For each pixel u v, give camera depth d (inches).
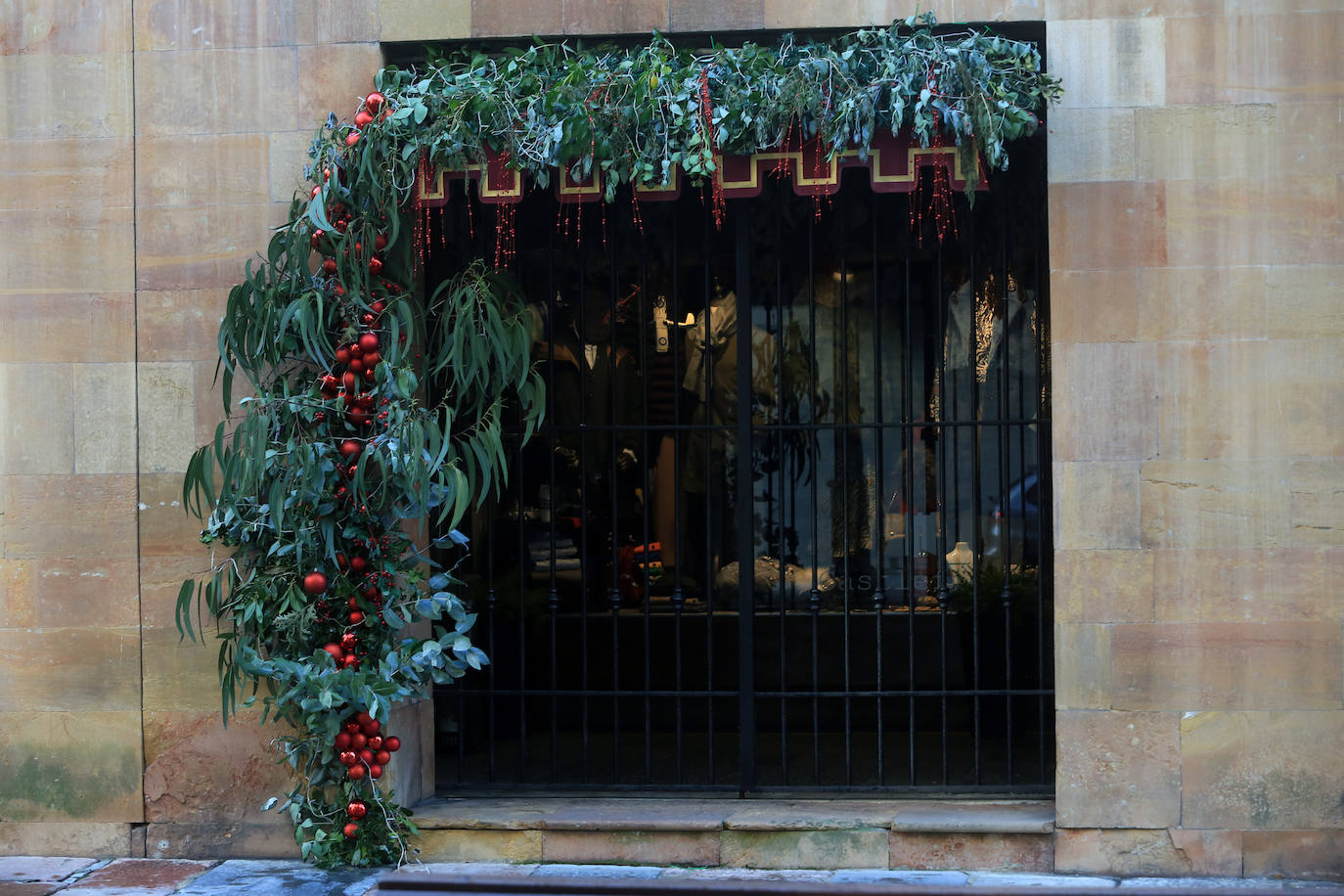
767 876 212.7
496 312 216.4
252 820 228.2
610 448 286.0
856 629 294.5
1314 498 211.0
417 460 201.8
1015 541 287.1
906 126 210.4
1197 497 213.0
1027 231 250.1
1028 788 235.8
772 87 207.2
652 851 221.3
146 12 232.4
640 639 295.3
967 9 218.4
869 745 286.5
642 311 245.6
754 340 289.7
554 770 242.1
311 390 215.2
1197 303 213.5
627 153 211.9
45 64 233.8
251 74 230.7
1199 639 212.7
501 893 113.3
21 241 233.6
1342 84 211.3
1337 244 211.3
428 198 219.0
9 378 233.6
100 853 229.9
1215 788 211.9
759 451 293.7
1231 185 213.2
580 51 217.3
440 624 250.1
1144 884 206.2
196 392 231.1
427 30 227.5
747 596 237.3
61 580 232.2
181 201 231.6
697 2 224.1
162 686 230.2
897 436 289.3
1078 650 214.7
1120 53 215.0
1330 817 209.8
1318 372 211.3
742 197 216.4
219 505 211.2
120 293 232.4
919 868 216.8
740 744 238.4
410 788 233.6
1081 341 215.2
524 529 267.3
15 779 231.6
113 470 232.2
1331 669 210.2
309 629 213.3
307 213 214.4
